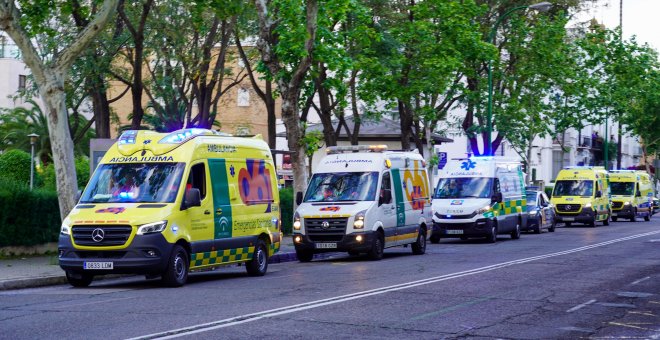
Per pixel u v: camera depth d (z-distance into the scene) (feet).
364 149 88.22
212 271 75.20
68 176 72.49
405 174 90.33
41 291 55.77
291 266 79.05
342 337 35.22
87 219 56.59
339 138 198.39
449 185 117.60
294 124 101.60
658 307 47.14
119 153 61.52
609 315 43.83
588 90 185.57
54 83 71.77
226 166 64.85
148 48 121.90
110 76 123.54
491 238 113.29
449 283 57.52
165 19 118.73
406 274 64.85
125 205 57.98
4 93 214.90
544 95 164.25
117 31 112.98
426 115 133.28
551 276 63.21
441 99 166.40
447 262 77.61
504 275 63.77
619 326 40.29
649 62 202.69
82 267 56.29
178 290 54.90
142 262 55.88
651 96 226.17
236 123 219.41
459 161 119.55
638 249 94.27
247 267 67.97
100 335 35.17
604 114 192.65
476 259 81.10
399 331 37.11
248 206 67.15
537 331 38.22
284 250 93.76
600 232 140.67
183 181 59.47
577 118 186.70
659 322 41.78
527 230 140.56
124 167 60.70
